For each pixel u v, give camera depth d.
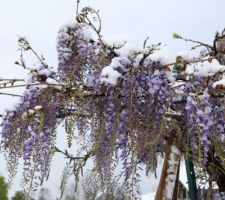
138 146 1.21
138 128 1.20
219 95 1.25
